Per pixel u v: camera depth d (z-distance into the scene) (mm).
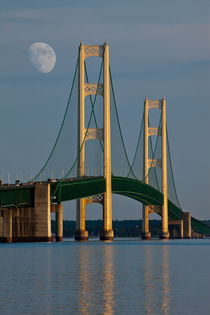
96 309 96938
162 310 96062
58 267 176625
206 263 197750
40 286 124688
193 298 108188
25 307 98750
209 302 103750
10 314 92688
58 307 98688
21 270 164875
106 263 195750
